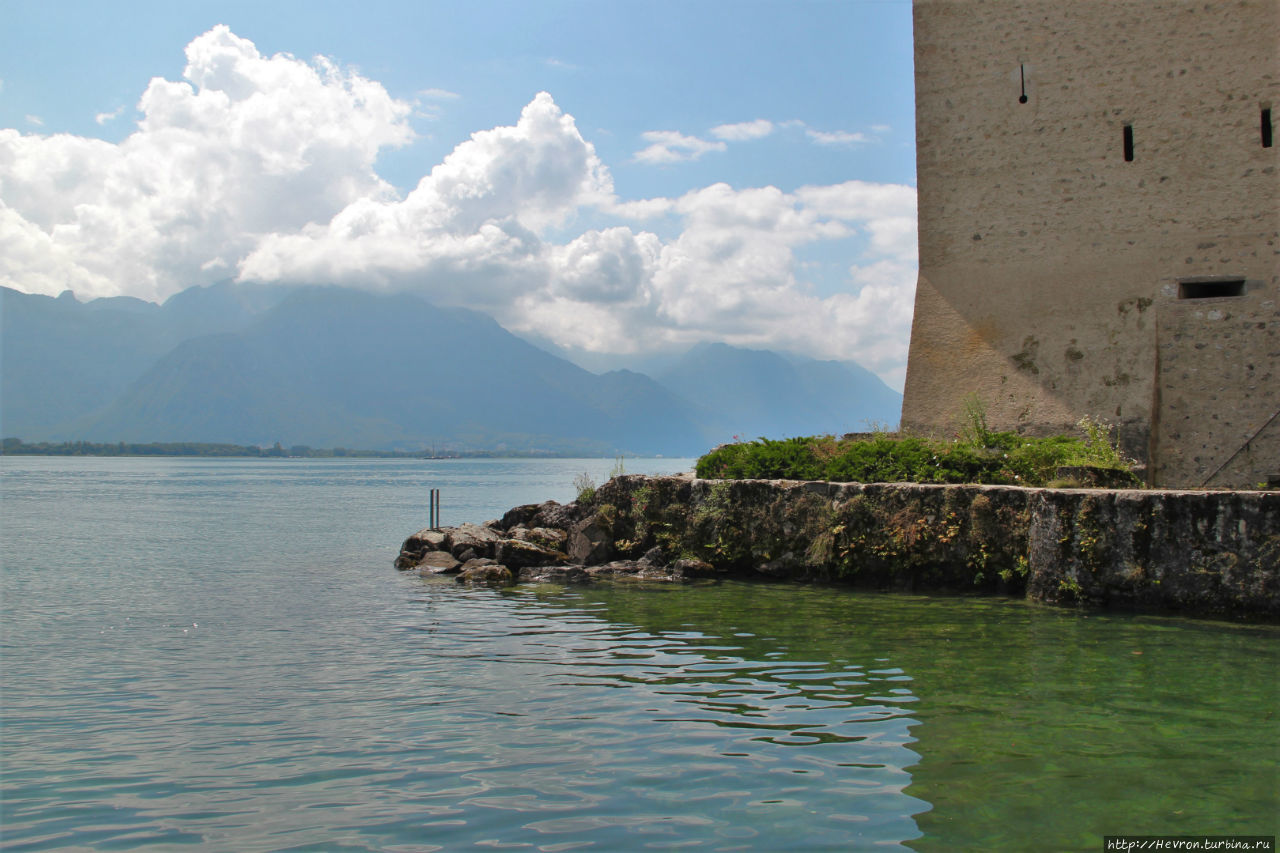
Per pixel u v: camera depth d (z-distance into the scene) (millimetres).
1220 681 9539
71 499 66375
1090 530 13789
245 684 10312
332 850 5742
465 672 10680
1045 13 20297
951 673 10039
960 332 20594
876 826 5961
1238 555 12617
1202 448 18219
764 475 19375
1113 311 19250
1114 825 5949
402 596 17484
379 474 152250
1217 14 18828
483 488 90000
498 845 5762
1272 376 17828
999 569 15305
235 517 46719
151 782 7043
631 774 6996
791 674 10148
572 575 18875
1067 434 19125
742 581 18250
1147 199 19203
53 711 9211
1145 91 19359
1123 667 10203
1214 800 6332
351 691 9852
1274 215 18109
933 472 16969
